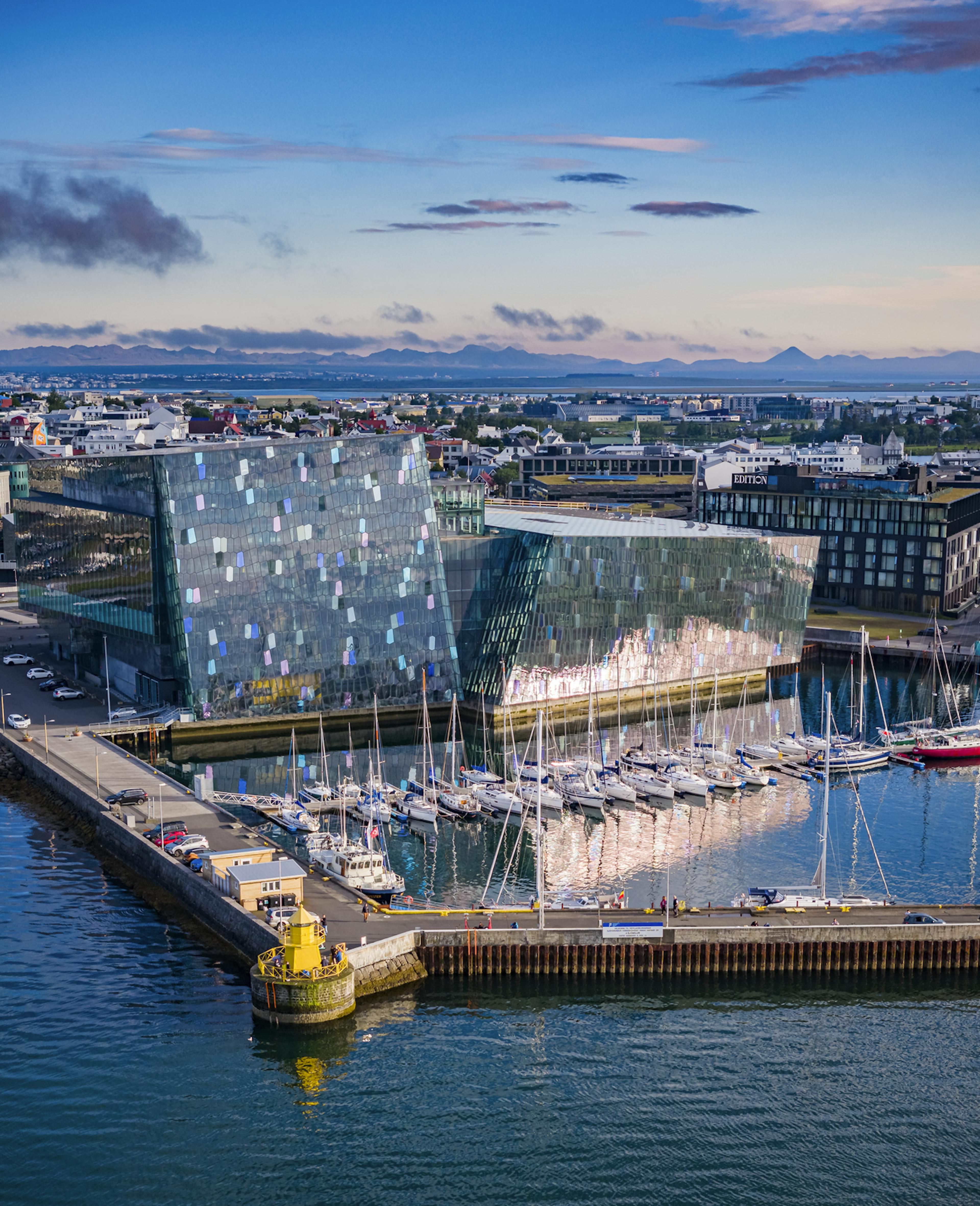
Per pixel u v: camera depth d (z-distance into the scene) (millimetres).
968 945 105688
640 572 195000
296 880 109938
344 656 182375
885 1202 77438
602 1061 91375
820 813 146625
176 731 172875
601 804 146000
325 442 178000
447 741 178000
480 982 102375
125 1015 96000
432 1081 88438
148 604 175625
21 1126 82875
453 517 195625
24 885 120500
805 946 104625
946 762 171750
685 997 101125
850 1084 89250
